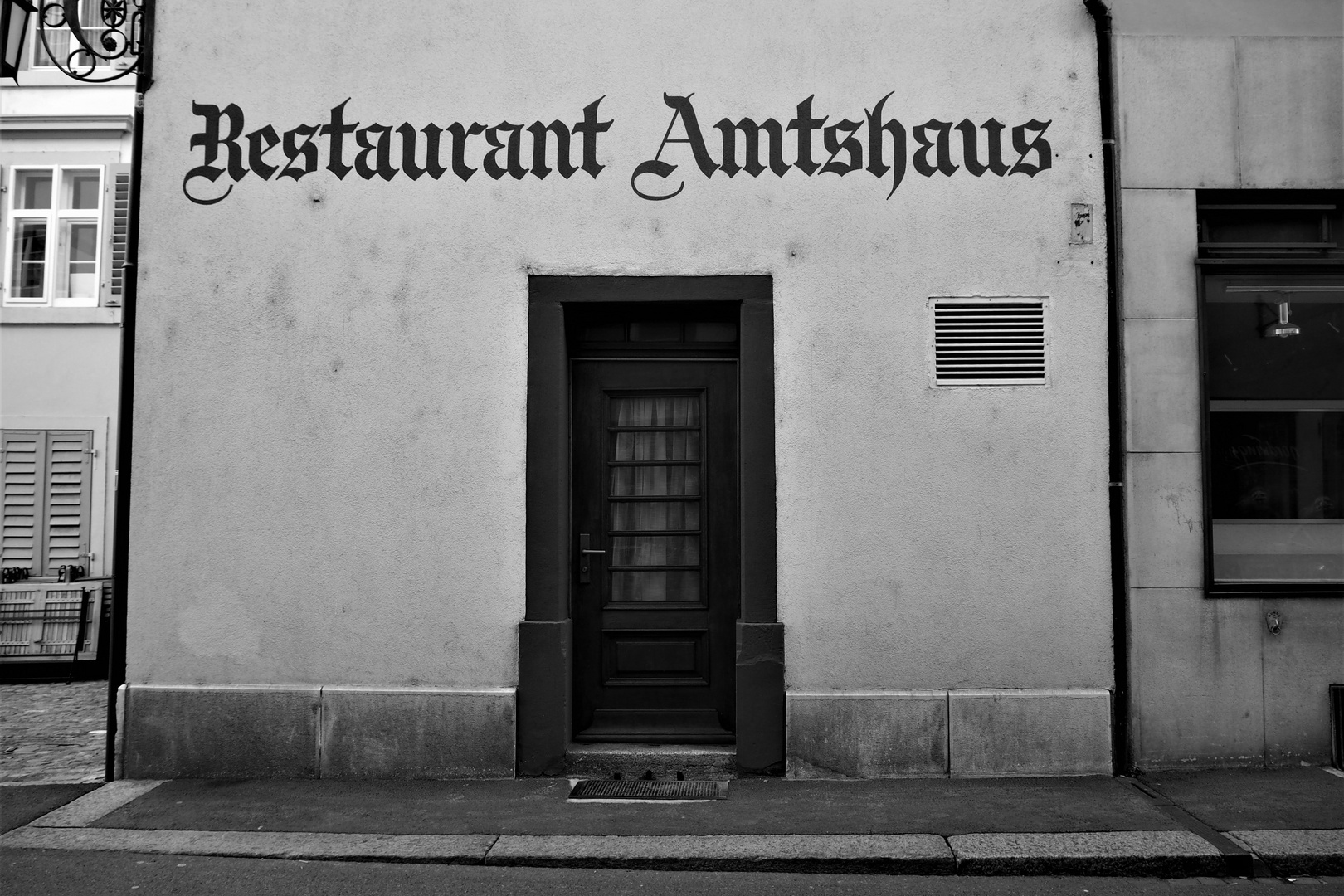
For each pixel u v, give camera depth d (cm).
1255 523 560
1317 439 565
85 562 879
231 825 470
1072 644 535
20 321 891
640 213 552
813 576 539
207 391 555
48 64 902
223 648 548
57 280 909
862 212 548
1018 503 539
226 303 557
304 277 556
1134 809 474
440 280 554
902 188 549
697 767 543
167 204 562
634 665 575
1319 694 542
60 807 497
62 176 912
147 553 552
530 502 547
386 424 550
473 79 559
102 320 891
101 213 899
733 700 570
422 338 552
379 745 539
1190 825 452
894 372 543
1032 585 537
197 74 566
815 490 541
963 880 414
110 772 545
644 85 555
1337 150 557
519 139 556
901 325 545
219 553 550
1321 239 572
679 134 554
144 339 557
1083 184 548
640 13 557
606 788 518
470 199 555
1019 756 530
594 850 432
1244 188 555
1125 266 551
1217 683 540
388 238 556
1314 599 543
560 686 539
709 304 555
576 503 579
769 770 535
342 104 562
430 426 550
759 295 547
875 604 538
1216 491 560
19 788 529
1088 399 541
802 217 548
